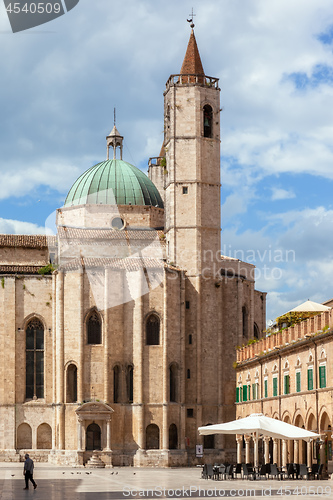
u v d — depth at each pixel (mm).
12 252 126875
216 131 125188
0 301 119625
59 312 115875
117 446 114062
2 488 60688
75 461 111250
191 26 129375
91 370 114625
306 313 93000
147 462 112625
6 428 117125
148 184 134250
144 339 116188
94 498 49625
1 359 118500
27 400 118812
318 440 69250
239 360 108312
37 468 102500
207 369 121250
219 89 125875
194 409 119438
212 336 121938
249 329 129375
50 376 119000
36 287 120500
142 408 114312
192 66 126250
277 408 84312
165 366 115812
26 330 120312
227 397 122375
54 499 49125
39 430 118312
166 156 126000
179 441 116312
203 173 123438
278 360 84062
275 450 83125
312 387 72688
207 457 118375
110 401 114438
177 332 118438
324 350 69188
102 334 115500
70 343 115062
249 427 66750
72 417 113688
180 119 123812
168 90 126125
